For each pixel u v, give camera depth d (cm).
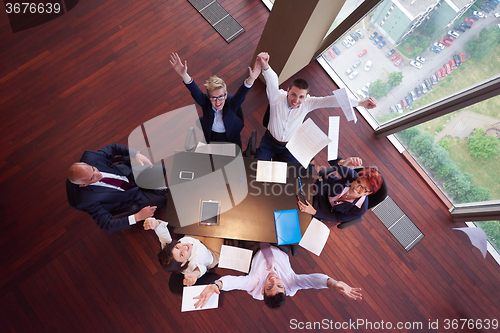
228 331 277
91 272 282
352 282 302
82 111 332
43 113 327
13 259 279
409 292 303
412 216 330
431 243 322
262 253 232
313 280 224
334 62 368
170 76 355
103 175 222
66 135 323
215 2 390
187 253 216
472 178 299
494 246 322
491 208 294
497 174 274
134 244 294
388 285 304
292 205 227
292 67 340
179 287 222
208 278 227
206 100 248
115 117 335
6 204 295
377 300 298
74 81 341
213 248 243
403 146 354
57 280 277
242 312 283
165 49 365
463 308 301
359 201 238
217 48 374
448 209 335
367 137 360
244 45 379
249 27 387
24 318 264
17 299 269
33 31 352
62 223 293
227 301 284
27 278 275
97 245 290
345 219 251
